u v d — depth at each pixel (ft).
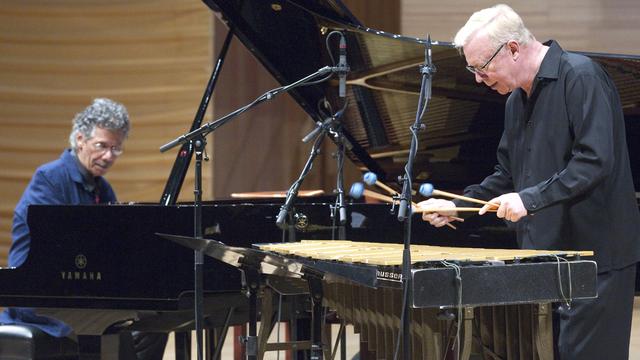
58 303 37.11
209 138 71.72
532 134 31.68
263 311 31.14
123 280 36.76
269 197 48.60
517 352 26.94
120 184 73.87
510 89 31.89
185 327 39.37
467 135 45.70
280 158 71.97
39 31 73.82
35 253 37.19
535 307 25.89
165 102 72.79
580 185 29.07
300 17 38.58
